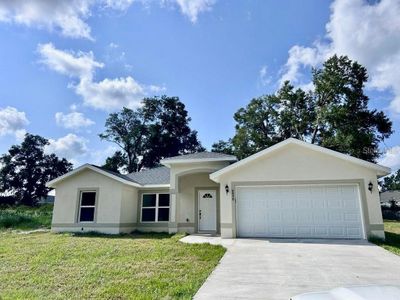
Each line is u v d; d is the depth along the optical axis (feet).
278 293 18.48
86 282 21.13
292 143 42.22
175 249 33.58
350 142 92.68
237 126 121.80
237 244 36.29
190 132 168.04
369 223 38.70
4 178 198.80
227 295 18.22
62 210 56.03
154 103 160.66
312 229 40.37
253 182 42.80
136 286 20.08
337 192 40.65
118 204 53.62
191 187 56.49
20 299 17.63
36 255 31.27
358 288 9.04
